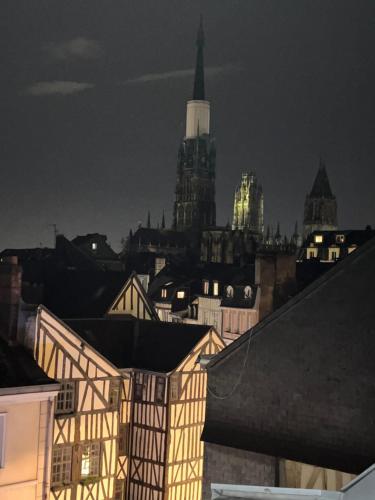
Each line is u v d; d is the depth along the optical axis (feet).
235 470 41.45
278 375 40.81
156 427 79.36
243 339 42.65
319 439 38.58
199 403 83.15
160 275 208.33
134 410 81.61
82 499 71.26
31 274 127.13
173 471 79.25
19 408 54.39
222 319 166.91
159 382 79.66
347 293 38.81
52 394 56.03
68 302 114.42
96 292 114.01
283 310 41.14
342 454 37.35
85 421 71.67
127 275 114.11
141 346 85.76
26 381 55.93
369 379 37.22
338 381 38.34
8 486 53.52
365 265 38.40
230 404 42.60
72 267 164.76
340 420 37.93
